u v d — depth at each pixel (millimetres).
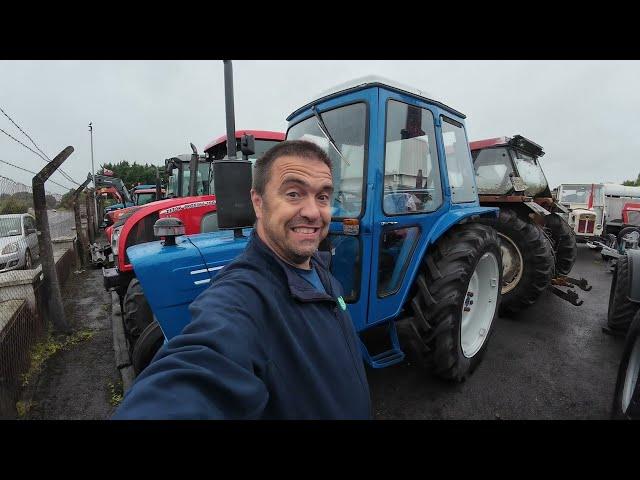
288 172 962
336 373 936
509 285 3834
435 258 2566
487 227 2811
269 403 831
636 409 1931
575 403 2418
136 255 2201
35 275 3457
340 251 2379
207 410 682
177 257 2123
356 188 2275
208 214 4027
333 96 2367
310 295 969
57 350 3402
